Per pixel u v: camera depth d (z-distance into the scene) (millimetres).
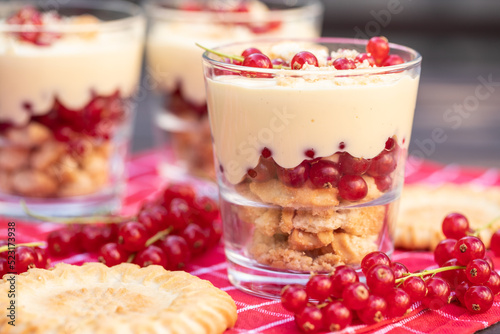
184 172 637
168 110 633
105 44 552
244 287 460
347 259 448
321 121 429
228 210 460
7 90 539
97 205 572
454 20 1464
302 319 417
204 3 664
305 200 439
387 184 449
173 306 419
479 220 521
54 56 535
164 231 495
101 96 554
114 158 578
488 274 442
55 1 607
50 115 546
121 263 467
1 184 560
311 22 650
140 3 1035
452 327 427
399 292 427
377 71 433
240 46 483
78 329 404
